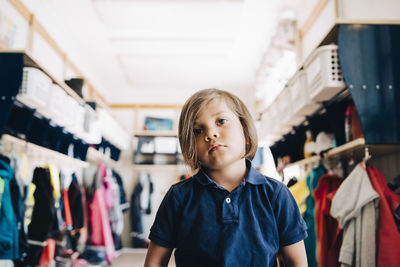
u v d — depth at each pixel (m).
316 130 2.29
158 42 4.15
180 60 4.67
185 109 0.74
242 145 0.71
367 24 1.55
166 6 3.38
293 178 2.07
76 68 4.16
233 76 5.24
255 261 0.64
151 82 5.48
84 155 3.43
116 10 3.46
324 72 1.58
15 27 2.62
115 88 5.70
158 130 5.28
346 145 1.59
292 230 0.70
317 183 1.92
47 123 2.55
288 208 0.71
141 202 5.02
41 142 2.52
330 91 1.64
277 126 2.64
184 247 0.68
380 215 1.34
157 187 5.27
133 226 4.90
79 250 3.68
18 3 2.65
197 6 3.38
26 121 2.20
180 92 5.68
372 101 1.48
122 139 4.62
